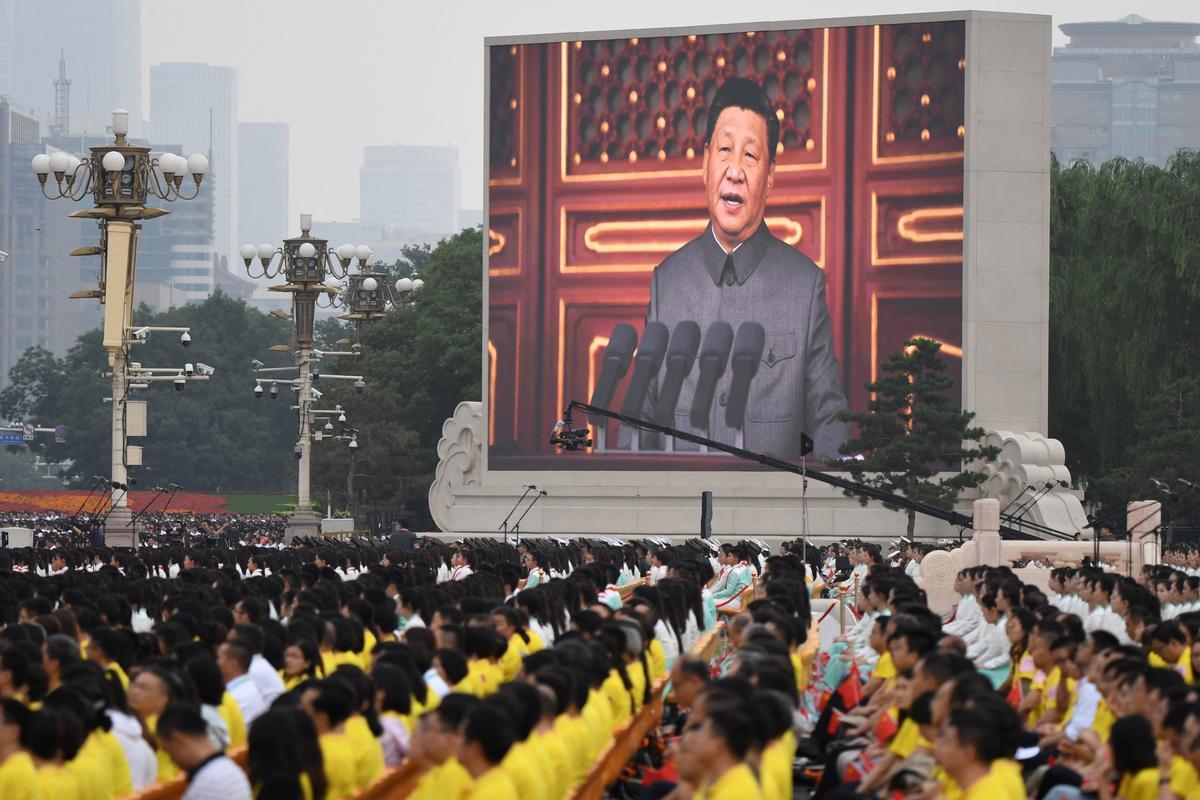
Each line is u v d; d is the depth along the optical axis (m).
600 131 100.56
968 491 95.38
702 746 15.87
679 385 98.44
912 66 97.12
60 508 142.88
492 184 102.12
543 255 101.06
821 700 31.69
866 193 97.06
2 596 33.06
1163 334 96.06
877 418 89.31
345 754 18.73
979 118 96.56
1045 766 23.55
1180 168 100.62
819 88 97.69
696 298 98.62
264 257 91.94
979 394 96.31
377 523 140.38
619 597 40.91
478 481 103.38
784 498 96.56
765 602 29.48
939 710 18.50
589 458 99.88
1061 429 107.00
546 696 19.05
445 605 30.86
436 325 135.12
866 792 21.78
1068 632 27.20
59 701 18.05
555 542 73.38
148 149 65.31
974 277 96.31
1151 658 27.50
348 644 26.61
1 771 16.94
